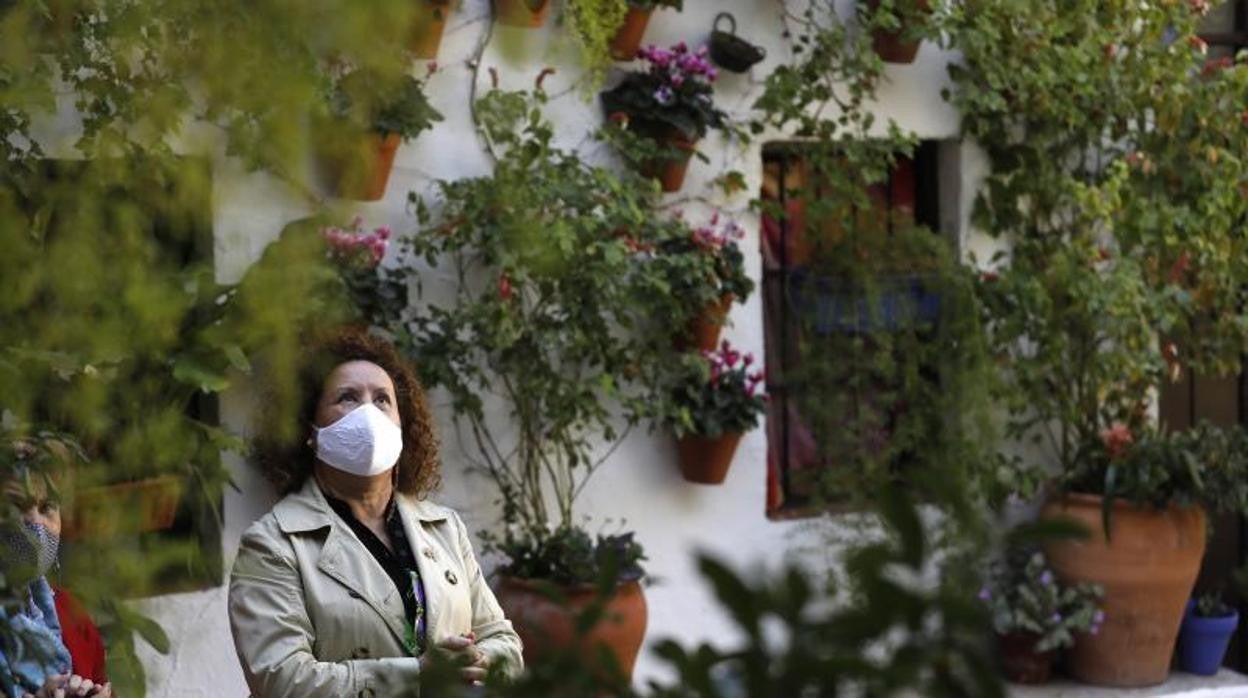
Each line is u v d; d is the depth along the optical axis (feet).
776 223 36.83
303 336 21.09
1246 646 41.45
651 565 34.04
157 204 16.22
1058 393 38.14
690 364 33.01
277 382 17.12
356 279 29.50
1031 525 6.04
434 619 20.67
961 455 32.73
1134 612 37.19
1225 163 37.99
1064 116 37.42
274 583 20.31
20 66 16.66
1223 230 38.32
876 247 36.14
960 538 6.02
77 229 15.58
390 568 20.83
